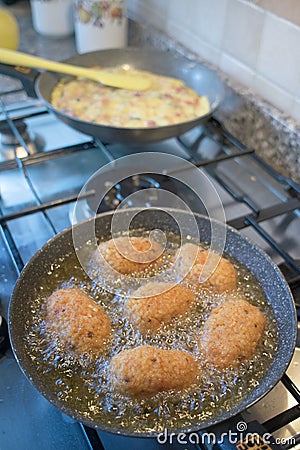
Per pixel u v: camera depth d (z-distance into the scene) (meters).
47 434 0.51
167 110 0.83
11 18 0.88
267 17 0.76
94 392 0.49
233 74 0.88
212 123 0.88
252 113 0.84
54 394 0.48
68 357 0.51
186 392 0.48
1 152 0.84
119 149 0.86
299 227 0.73
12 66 0.83
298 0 0.71
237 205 0.75
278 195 0.78
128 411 0.47
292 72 0.76
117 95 0.86
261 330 0.52
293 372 0.55
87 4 0.95
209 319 0.53
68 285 0.57
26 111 0.92
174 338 0.53
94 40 0.99
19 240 0.68
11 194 0.76
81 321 0.51
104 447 0.50
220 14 0.85
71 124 0.76
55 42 1.10
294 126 0.77
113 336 0.53
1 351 0.56
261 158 0.85
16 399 0.53
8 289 0.62
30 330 0.53
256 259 0.59
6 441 0.50
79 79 0.90
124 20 0.99
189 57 0.94
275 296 0.56
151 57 0.92
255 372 0.50
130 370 0.48
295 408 0.50
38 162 0.78
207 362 0.50
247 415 0.52
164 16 0.99
